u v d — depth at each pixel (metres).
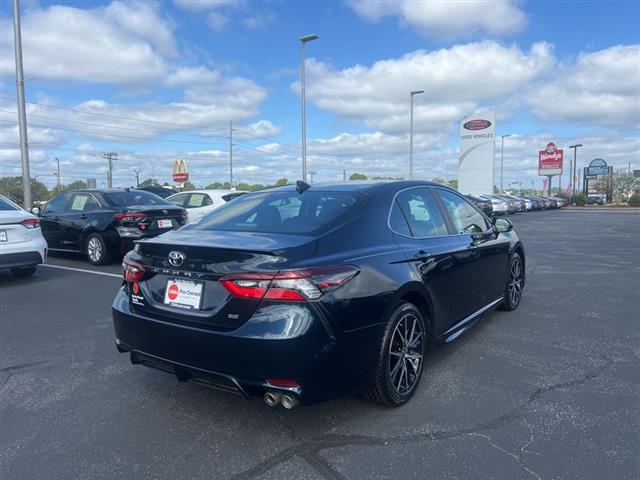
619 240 15.23
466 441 2.95
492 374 3.97
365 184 4.00
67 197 10.30
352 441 2.97
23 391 3.73
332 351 2.84
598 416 3.25
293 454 2.84
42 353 4.55
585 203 62.00
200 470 2.70
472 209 5.15
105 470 2.71
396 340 3.39
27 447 2.95
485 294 4.97
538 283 7.82
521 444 2.91
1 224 7.25
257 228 3.47
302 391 2.76
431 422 3.19
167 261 3.14
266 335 2.70
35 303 6.43
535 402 3.46
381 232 3.53
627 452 2.81
